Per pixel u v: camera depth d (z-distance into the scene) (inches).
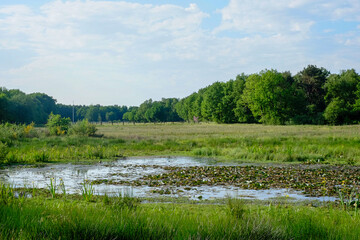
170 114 5629.9
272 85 3139.8
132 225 211.2
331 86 3034.0
